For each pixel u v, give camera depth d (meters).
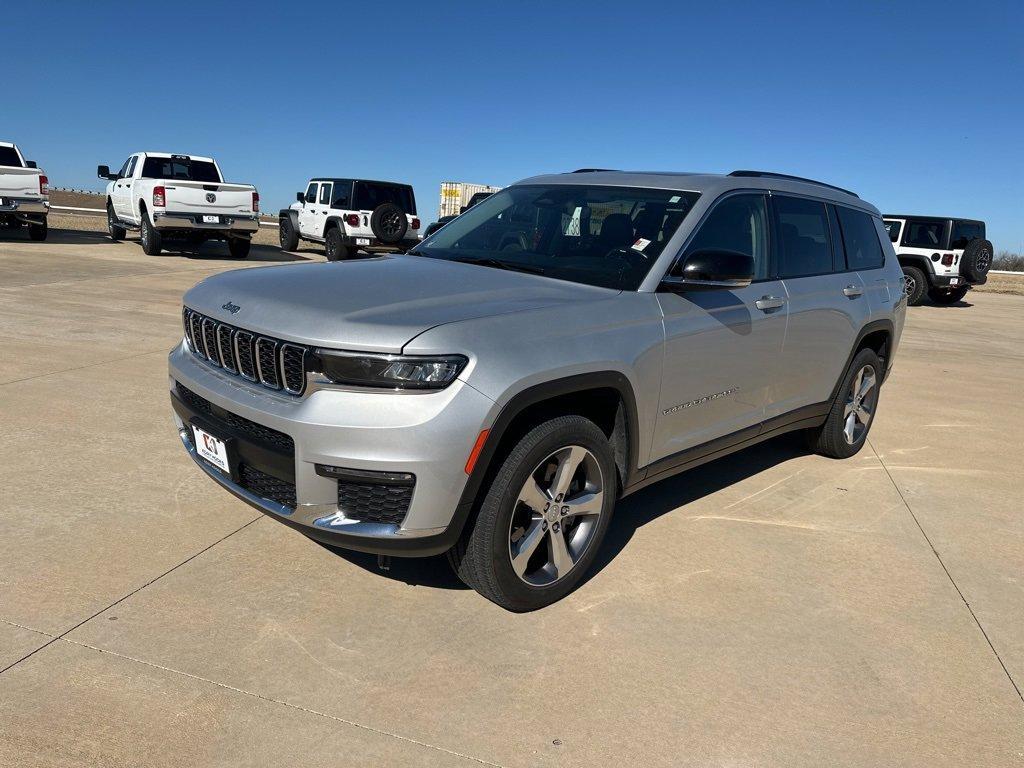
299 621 2.81
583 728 2.36
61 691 2.34
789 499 4.34
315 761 2.15
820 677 2.70
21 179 15.62
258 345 2.76
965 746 2.40
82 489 3.79
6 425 4.62
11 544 3.21
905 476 4.87
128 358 6.49
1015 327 14.09
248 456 2.79
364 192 17.11
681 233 3.49
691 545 3.66
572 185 4.07
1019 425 6.36
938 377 8.35
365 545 2.62
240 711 2.32
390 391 2.53
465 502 2.62
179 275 12.69
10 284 10.27
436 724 2.33
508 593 2.86
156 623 2.73
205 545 3.31
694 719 2.44
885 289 5.10
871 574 3.49
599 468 3.07
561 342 2.84
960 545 3.86
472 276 3.29
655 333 3.23
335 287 3.01
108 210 18.91
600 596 3.14
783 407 4.32
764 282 4.00
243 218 15.93
